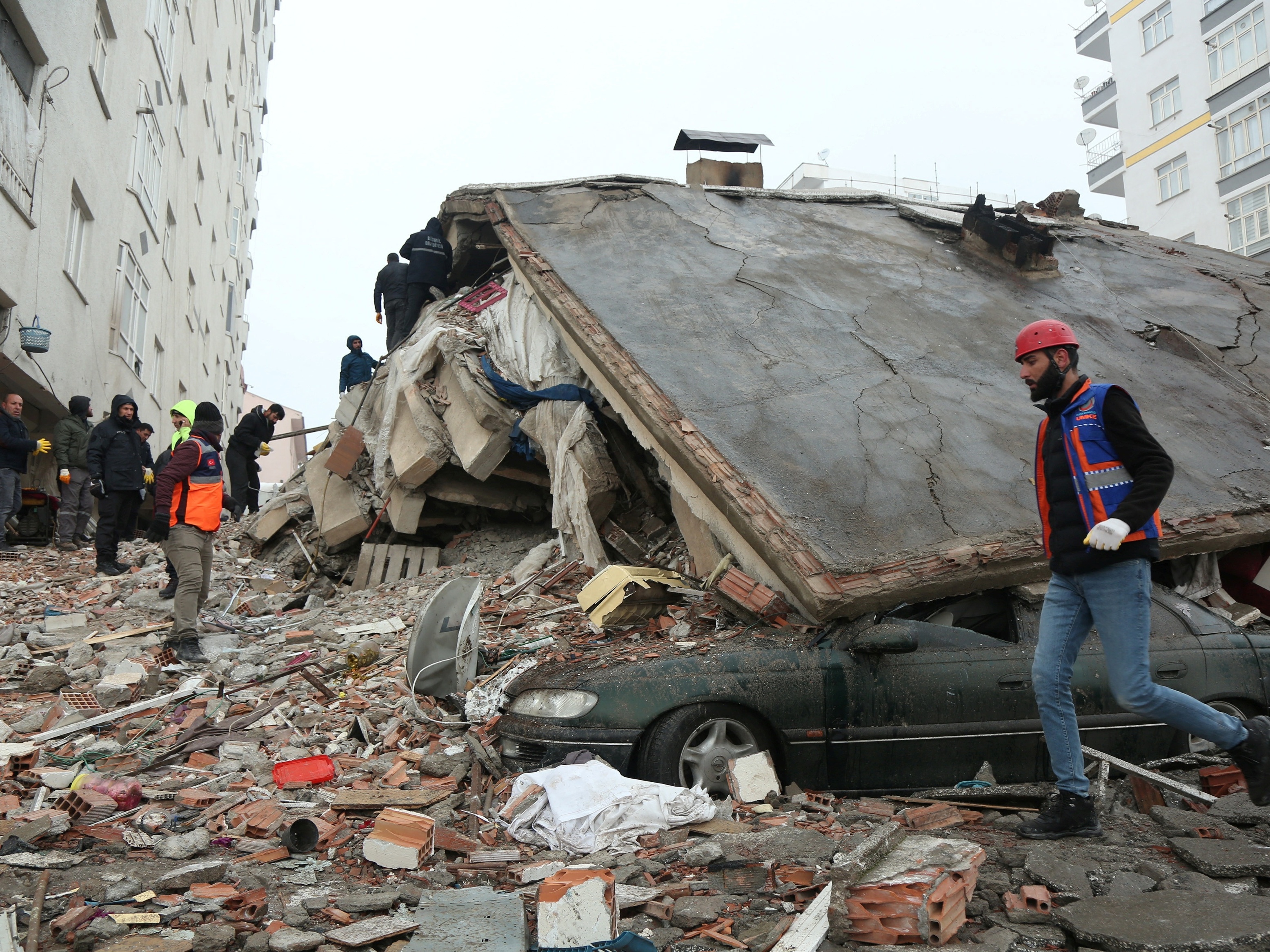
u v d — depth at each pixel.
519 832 3.78
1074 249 12.53
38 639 7.30
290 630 7.95
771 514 5.68
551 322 9.32
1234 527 6.41
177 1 21.42
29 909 2.99
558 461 8.35
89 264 14.25
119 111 15.80
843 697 4.42
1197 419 8.09
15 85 10.88
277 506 11.88
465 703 5.26
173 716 5.55
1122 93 34.41
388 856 3.45
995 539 5.60
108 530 10.00
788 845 3.50
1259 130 29.17
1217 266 12.72
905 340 8.67
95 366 14.63
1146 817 3.96
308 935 2.83
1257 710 4.77
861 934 2.78
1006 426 7.31
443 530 11.23
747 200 12.48
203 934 2.79
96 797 3.92
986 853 3.48
